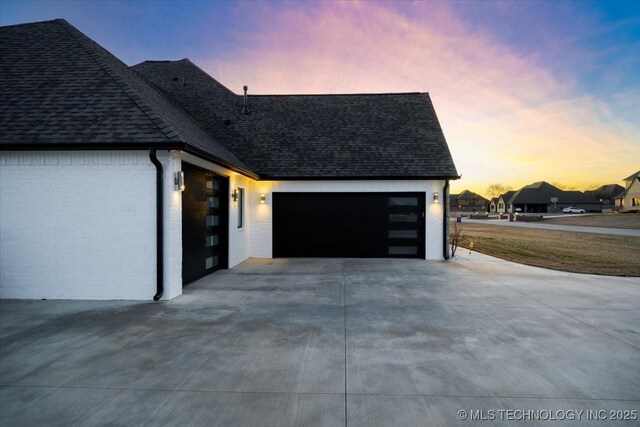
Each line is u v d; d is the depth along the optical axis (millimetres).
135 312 5551
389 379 3262
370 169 11789
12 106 6656
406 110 14094
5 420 2574
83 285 6363
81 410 2719
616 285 7605
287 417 2629
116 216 6332
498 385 3145
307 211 12188
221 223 9883
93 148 6012
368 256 12086
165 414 2666
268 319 5207
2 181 6352
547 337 4418
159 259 6273
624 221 36625
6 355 3830
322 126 13492
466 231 26422
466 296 6641
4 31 8969
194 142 7211
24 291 6387
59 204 6352
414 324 4969
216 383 3180
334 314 5473
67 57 8016
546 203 72938
